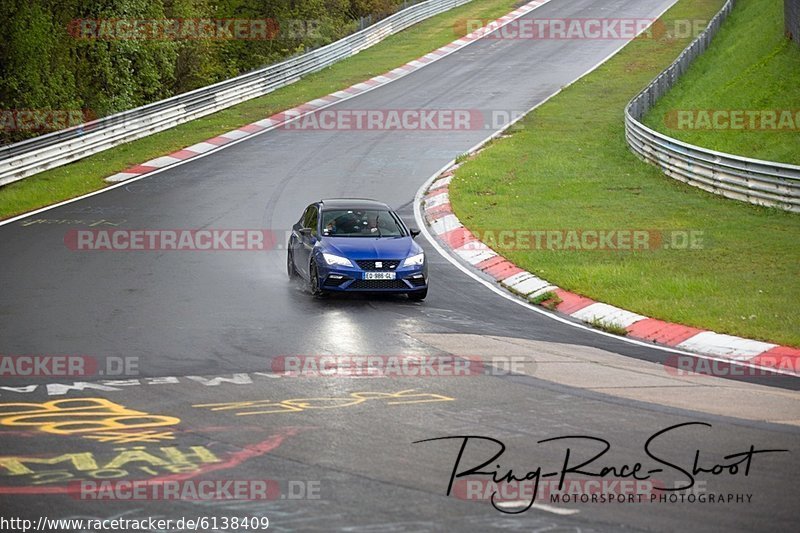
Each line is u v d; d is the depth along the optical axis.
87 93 105.12
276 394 27.50
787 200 58.72
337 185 73.25
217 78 139.12
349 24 160.88
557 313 41.88
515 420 24.94
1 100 94.12
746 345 35.59
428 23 162.62
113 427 24.02
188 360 31.86
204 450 22.12
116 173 77.62
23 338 35.06
